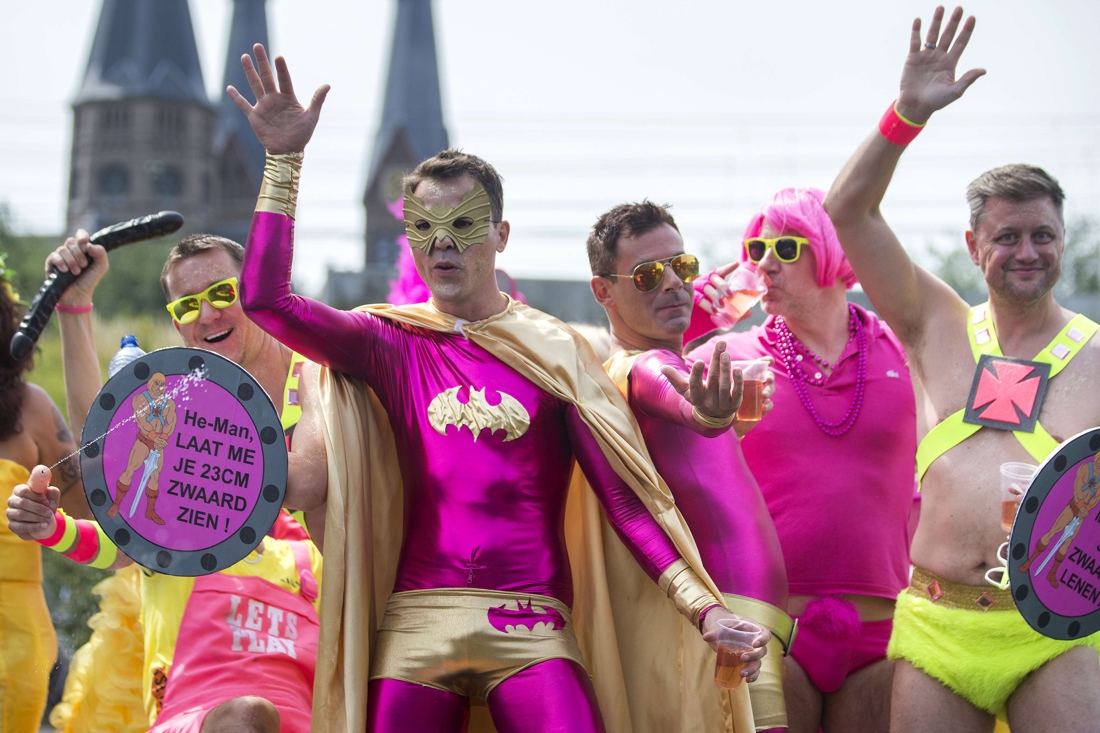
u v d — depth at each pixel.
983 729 4.96
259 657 4.94
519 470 4.46
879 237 5.18
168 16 76.88
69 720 5.52
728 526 4.81
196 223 73.06
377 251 60.97
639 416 4.99
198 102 74.94
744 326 17.31
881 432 5.68
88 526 4.95
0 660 5.34
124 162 73.44
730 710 4.55
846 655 5.44
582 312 24.20
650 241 5.16
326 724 4.27
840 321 5.91
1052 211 4.99
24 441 5.62
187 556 4.21
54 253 5.41
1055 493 4.55
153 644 5.05
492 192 4.63
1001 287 5.02
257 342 5.23
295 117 4.36
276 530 5.50
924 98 4.89
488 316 4.66
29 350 5.29
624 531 4.54
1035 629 4.55
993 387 5.02
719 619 4.23
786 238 5.80
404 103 79.06
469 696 4.47
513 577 4.37
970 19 4.89
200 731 4.52
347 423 4.53
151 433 4.23
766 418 5.70
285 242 4.30
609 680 4.69
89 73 75.56
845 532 5.51
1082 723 4.64
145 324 27.16
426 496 4.46
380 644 4.44
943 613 4.96
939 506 5.06
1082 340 5.00
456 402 4.48
